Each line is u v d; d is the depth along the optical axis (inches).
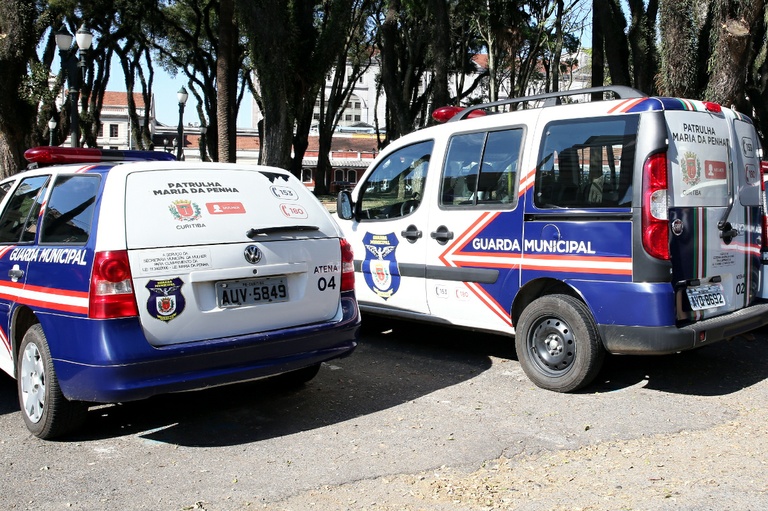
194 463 162.9
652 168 190.7
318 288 190.7
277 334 179.5
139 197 171.0
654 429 179.6
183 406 205.0
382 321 303.7
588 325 202.4
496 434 177.6
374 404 204.4
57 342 169.3
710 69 422.0
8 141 612.7
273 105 681.0
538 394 210.1
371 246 268.8
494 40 942.4
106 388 160.2
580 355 203.6
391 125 1505.9
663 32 430.6
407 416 193.2
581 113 207.9
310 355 186.9
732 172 216.2
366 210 273.7
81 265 166.1
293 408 202.2
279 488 148.5
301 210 194.5
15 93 602.2
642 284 191.8
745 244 222.2
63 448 173.2
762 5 398.9
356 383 225.6
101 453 169.6
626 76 594.6
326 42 784.9
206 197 178.9
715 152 209.3
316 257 191.2
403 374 235.0
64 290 169.3
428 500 141.3
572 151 207.9
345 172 2938.0
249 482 151.8
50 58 947.3
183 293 167.6
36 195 198.8
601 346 202.8
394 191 264.2
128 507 140.5
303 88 784.9
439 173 246.4
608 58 595.2
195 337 169.5
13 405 208.1
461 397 208.8
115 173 174.2
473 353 261.1
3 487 150.1
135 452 170.2
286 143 703.7
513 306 223.9
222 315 172.6
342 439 176.9
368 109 3518.7
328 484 150.1
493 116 234.1
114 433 183.3
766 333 287.7
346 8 792.3
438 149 248.8
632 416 189.5
